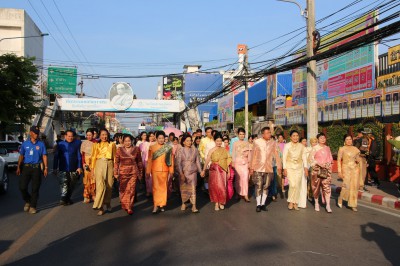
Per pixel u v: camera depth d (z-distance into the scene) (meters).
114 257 5.43
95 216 8.34
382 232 6.94
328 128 18.48
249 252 5.64
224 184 8.99
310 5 14.12
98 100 37.84
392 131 13.80
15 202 10.36
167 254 5.55
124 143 8.67
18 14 48.75
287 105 24.64
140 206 9.59
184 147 9.05
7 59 26.20
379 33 10.19
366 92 16.17
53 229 7.12
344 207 9.62
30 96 27.88
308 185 11.00
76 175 9.96
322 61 20.27
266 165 8.88
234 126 32.06
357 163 9.17
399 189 10.91
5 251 5.74
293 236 6.59
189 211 8.92
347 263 5.19
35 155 8.83
